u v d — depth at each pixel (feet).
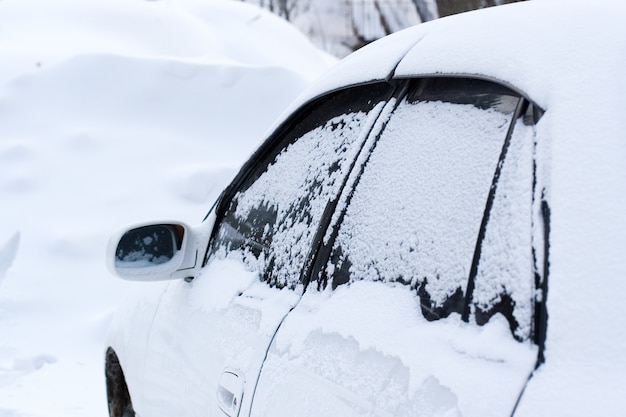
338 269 5.89
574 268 3.90
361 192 6.03
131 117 32.55
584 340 3.72
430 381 4.31
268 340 5.97
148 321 8.91
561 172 4.19
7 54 35.42
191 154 31.32
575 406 3.51
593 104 4.29
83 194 27.73
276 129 7.98
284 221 7.09
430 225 5.12
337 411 4.82
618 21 4.66
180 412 7.26
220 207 8.63
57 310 21.70
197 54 43.01
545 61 4.67
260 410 5.61
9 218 26.16
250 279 7.11
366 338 4.98
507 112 4.89
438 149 5.39
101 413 15.64
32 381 17.38
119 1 44.98
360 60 6.85
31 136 30.53
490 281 4.42
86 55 34.22
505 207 4.53
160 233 8.27
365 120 6.41
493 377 3.99
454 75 5.36
